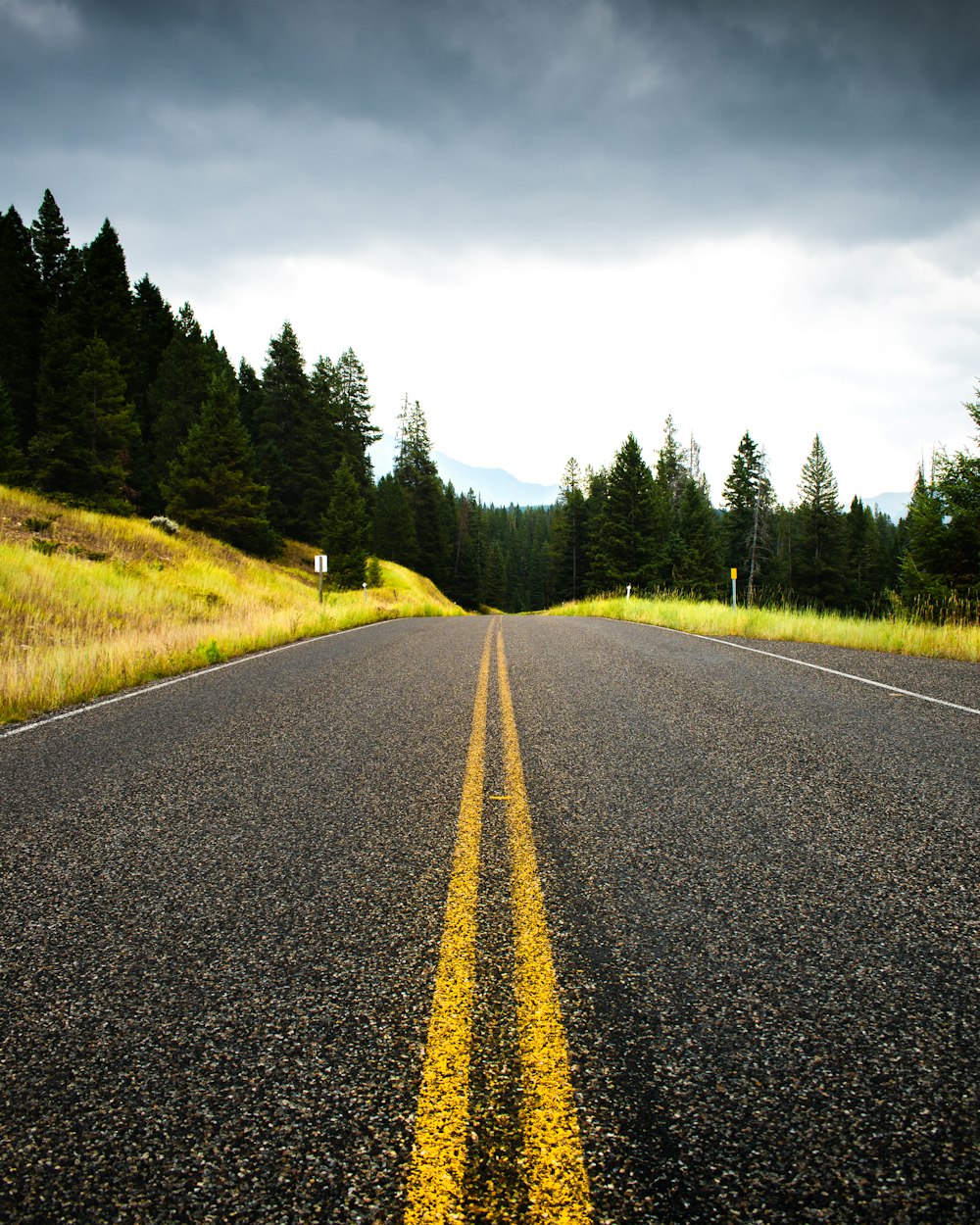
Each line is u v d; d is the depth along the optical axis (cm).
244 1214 114
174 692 685
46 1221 114
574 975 185
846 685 655
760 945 200
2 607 1209
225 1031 164
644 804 328
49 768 414
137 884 251
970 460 2002
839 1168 121
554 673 752
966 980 181
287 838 293
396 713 551
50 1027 167
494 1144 128
